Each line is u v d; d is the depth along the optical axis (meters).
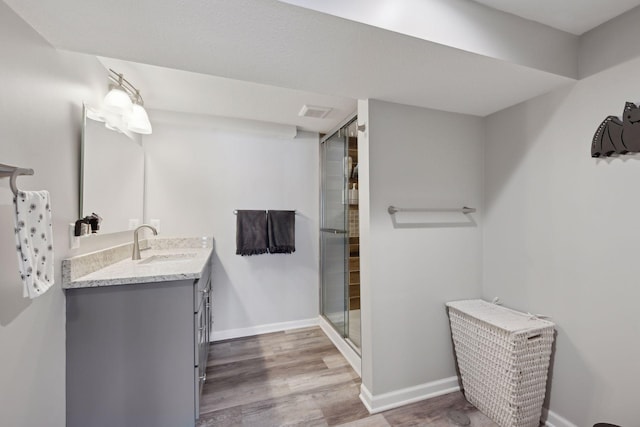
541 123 1.65
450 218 1.95
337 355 2.43
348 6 1.00
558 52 1.40
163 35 1.11
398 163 1.81
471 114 1.99
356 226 2.54
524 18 1.33
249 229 2.74
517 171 1.79
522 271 1.75
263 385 1.99
